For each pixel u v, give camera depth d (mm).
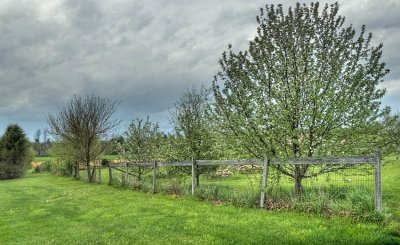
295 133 12992
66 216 14453
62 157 42625
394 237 8391
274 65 13789
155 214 13172
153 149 25984
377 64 12820
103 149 35625
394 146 12891
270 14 14141
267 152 13828
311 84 13023
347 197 11070
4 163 58406
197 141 19812
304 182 16672
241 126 14195
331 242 8406
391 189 16375
